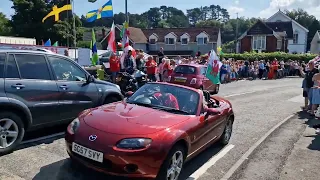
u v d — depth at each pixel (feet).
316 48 141.49
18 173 14.32
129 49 42.78
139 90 18.84
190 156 15.66
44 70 18.52
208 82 46.11
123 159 12.48
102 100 22.35
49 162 15.96
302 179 16.48
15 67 16.93
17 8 144.15
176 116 15.57
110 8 54.39
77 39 153.99
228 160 18.97
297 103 43.88
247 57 121.80
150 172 12.85
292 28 192.13
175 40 176.04
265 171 17.35
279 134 25.68
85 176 14.61
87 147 13.07
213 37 173.99
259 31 179.63
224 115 20.29
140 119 14.43
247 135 25.07
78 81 20.80
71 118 20.03
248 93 52.75
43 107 17.95
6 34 147.43
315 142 23.59
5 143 16.31
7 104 15.88
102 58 73.10
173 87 18.43
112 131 13.32
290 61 107.86
